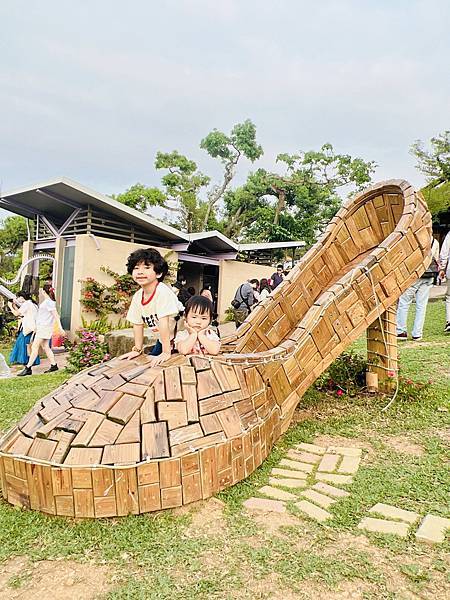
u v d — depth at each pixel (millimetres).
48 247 14422
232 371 3582
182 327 7828
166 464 2939
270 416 3928
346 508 3037
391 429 4645
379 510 3020
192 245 17250
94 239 12852
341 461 3850
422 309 8695
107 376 3410
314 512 2971
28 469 2930
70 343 11414
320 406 5395
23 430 3150
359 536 2719
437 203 20938
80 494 2832
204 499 3090
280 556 2514
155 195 25094
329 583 2291
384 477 3535
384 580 2316
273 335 5309
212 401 3316
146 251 3820
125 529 2744
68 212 14133
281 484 3385
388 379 5723
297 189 27531
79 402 3182
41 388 6609
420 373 6586
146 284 3779
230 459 3264
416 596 2207
